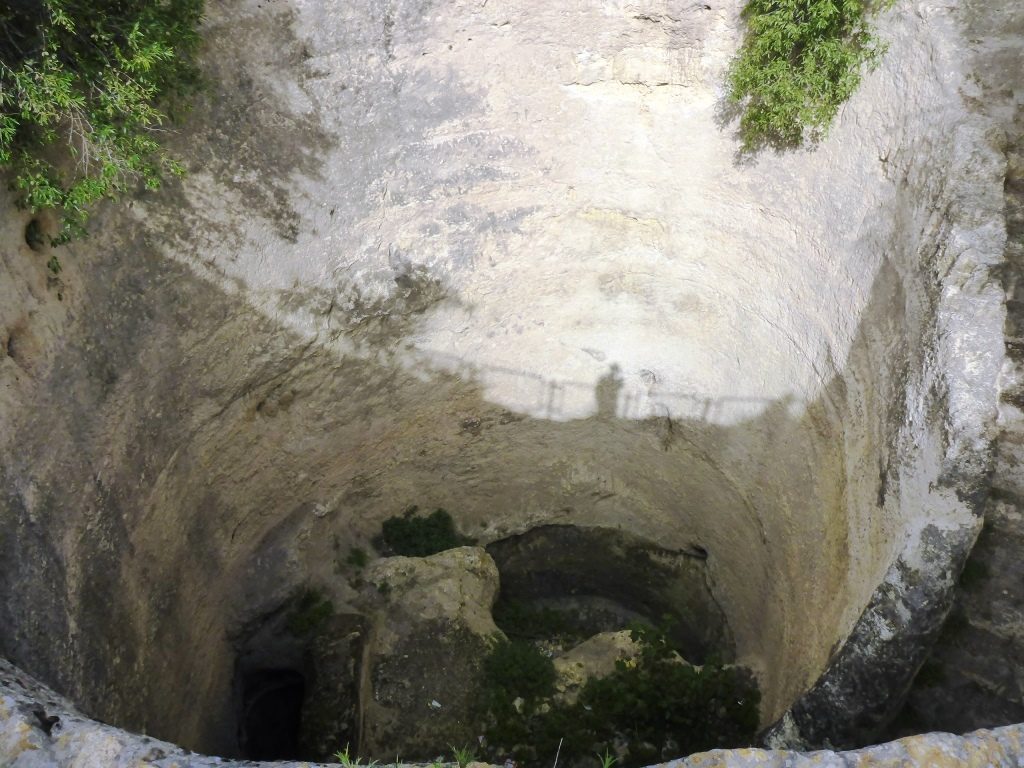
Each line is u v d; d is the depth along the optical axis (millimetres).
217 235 6352
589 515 9602
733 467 8062
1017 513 4906
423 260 7492
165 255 6113
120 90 4973
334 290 7199
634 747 7512
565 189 7355
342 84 6488
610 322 8242
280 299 6879
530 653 8148
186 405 6555
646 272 7793
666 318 8039
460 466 9125
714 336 7801
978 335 4922
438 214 7324
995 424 4801
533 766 7516
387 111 6719
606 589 9758
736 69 6145
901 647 4840
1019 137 5344
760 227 6824
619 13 6312
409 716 7781
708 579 9070
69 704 4426
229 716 7750
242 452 7293
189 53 5633
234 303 6586
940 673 5043
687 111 6676
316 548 8406
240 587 7789
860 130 5879
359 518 8891
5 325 5152
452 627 8273
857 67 5754
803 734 5270
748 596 8273
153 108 5449
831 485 6449
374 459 8555
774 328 7102
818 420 6699
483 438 8992
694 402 8234
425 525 9148
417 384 8234
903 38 5566
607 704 7793
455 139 6988
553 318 8273
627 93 6730
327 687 7586
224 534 7430
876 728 5070
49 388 5484
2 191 5074
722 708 7672
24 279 5273
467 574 8680
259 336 6867
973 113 5301
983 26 5430
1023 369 4996
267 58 6156
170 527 6703
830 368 6449
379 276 7383
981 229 5059
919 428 5141
